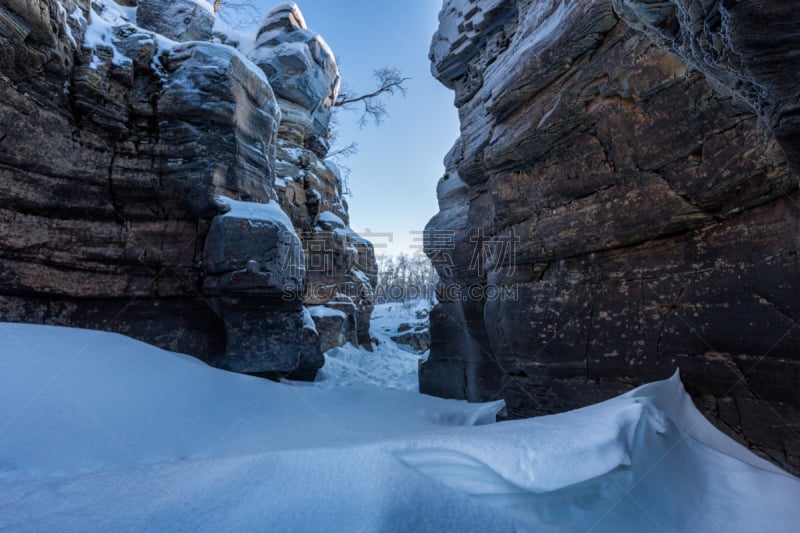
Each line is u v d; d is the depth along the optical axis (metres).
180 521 1.30
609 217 4.05
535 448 1.96
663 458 2.36
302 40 12.76
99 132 5.39
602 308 4.14
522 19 5.20
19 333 2.83
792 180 2.60
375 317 23.59
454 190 7.70
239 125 6.38
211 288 5.73
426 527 1.45
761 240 2.85
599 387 4.09
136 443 2.22
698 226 3.38
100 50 5.43
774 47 1.82
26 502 1.38
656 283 3.67
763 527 1.84
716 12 1.91
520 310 5.11
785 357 2.62
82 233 5.08
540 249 4.89
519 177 5.16
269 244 5.85
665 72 3.27
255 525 1.33
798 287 2.56
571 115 4.20
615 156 3.90
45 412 2.18
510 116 5.08
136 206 5.63
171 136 5.88
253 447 2.50
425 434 2.20
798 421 2.52
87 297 5.06
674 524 1.88
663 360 3.49
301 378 8.21
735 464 2.48
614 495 1.95
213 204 5.82
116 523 1.26
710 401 3.11
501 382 6.35
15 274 4.48
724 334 3.03
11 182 4.48
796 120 2.07
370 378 9.97
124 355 3.13
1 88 4.33
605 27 3.72
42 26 4.51
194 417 2.73
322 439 2.79
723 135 3.03
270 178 7.32
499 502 1.74
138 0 8.87
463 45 6.38
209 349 5.75
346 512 1.44
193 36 9.16
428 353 8.66
